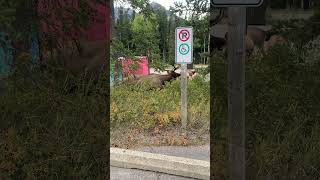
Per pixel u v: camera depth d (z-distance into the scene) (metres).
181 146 6.93
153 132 7.76
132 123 7.98
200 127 7.92
